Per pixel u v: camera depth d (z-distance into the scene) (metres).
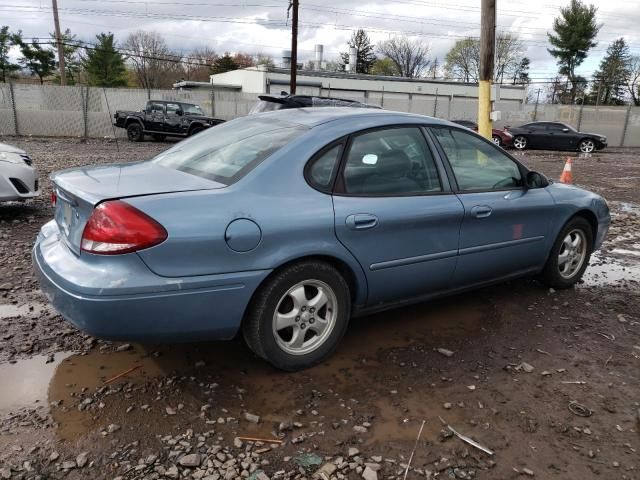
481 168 4.07
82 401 2.89
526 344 3.77
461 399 3.05
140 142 22.44
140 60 62.72
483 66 10.41
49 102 23.02
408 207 3.48
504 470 2.49
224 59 70.94
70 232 3.01
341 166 3.29
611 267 5.84
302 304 3.18
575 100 61.84
